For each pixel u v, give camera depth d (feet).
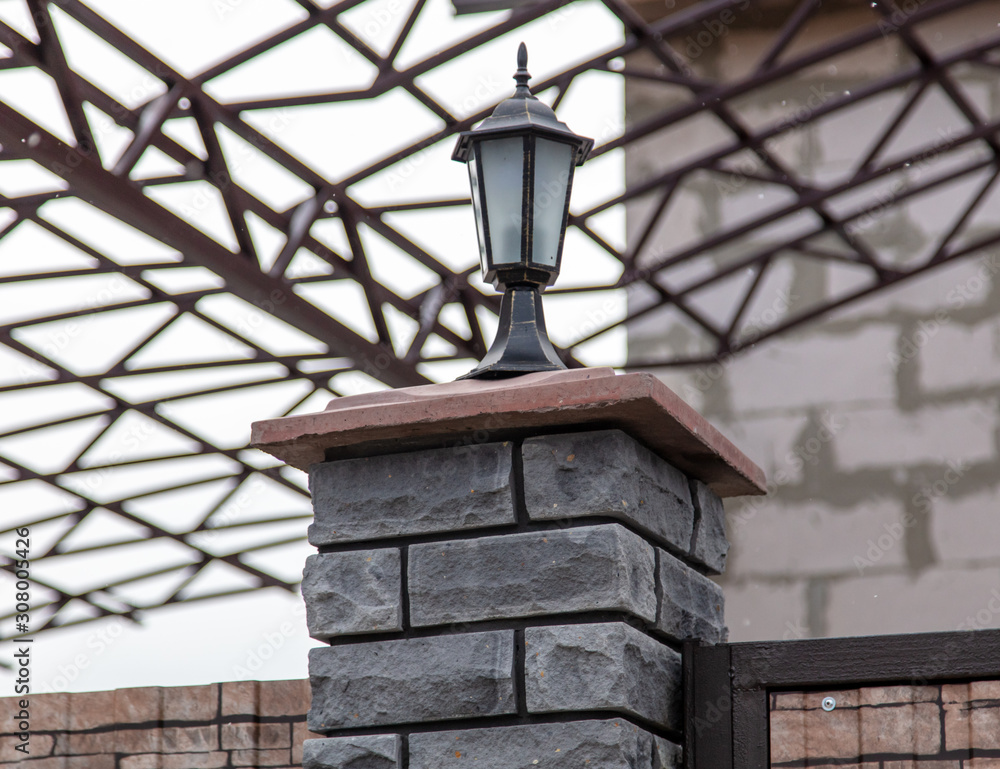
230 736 30.09
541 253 26.18
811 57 70.64
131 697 30.73
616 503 22.97
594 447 23.32
